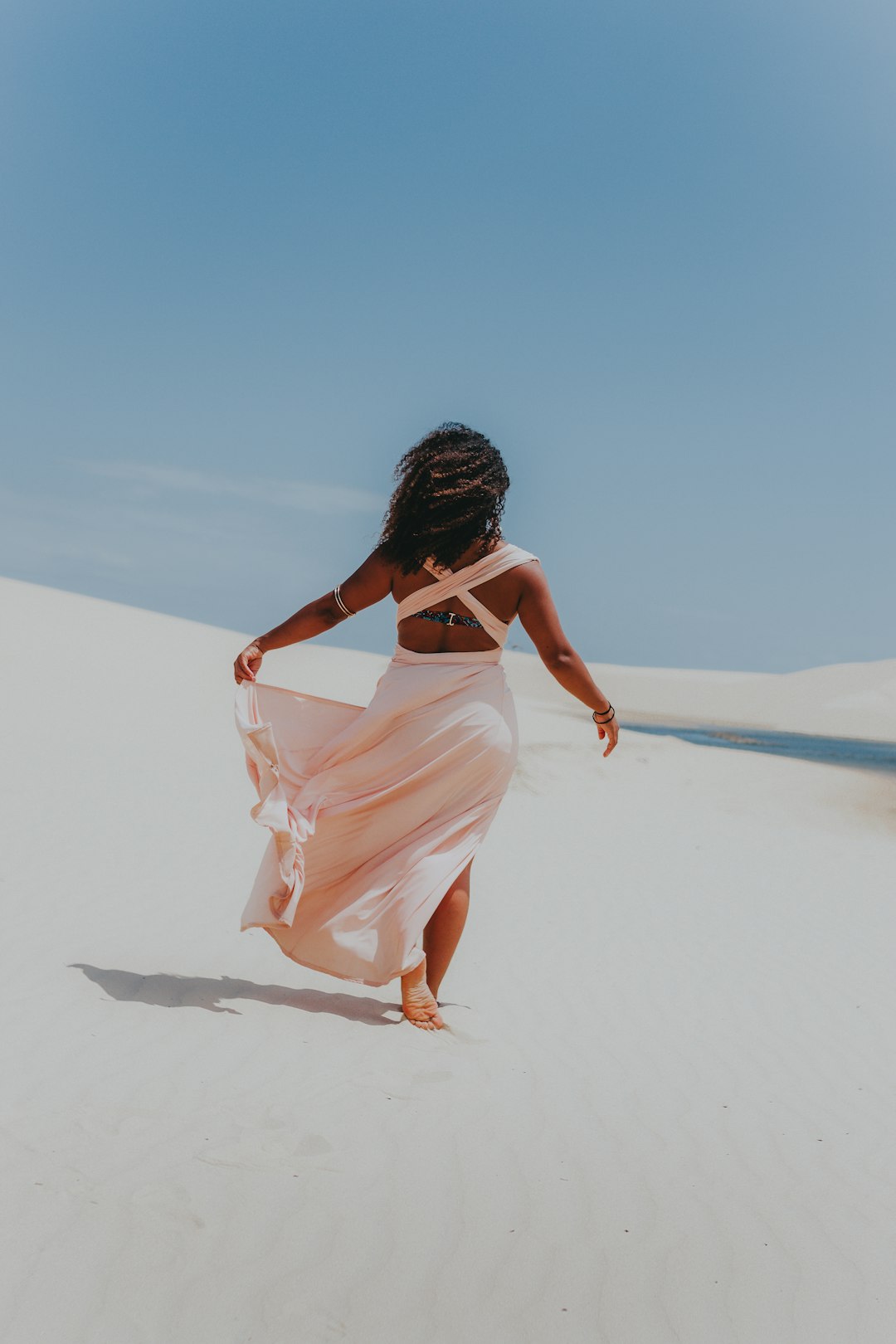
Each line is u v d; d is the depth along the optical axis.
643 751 18.84
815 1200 3.08
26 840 7.38
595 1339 2.30
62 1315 2.17
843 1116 3.83
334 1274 2.41
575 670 4.37
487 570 4.27
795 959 6.29
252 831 8.74
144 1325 2.17
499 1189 2.91
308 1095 3.39
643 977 5.58
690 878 8.78
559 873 8.47
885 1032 4.95
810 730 42.47
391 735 4.32
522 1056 4.08
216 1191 2.70
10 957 4.65
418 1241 2.59
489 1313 2.34
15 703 15.59
